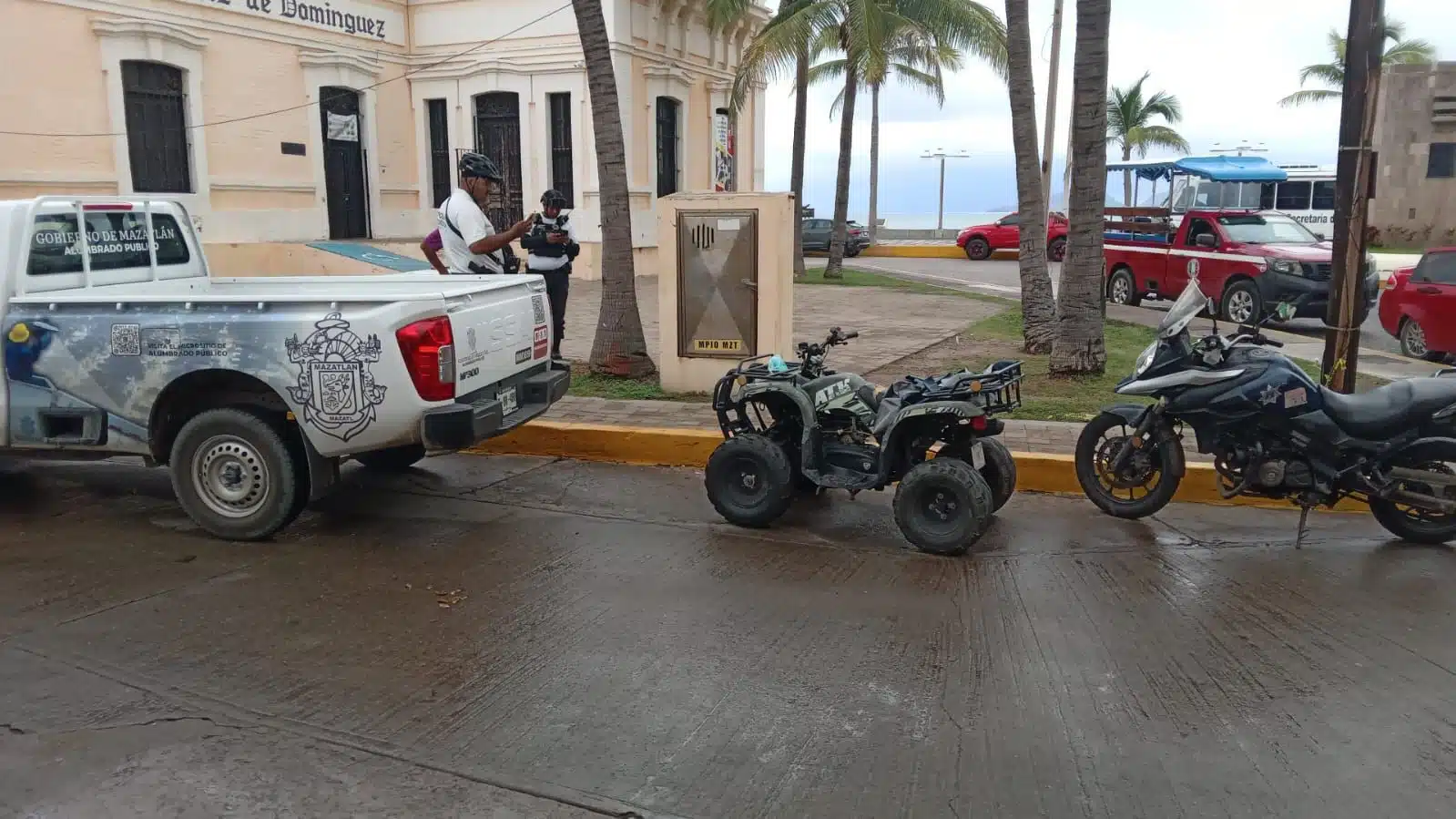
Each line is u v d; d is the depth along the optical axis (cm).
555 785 370
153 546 627
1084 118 999
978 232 3525
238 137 1891
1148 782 371
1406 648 480
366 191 2209
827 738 401
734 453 657
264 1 1914
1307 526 664
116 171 1686
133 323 621
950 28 2172
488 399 657
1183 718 416
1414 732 405
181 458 630
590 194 2209
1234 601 538
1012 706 426
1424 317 1264
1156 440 659
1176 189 2692
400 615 522
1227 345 639
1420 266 1301
